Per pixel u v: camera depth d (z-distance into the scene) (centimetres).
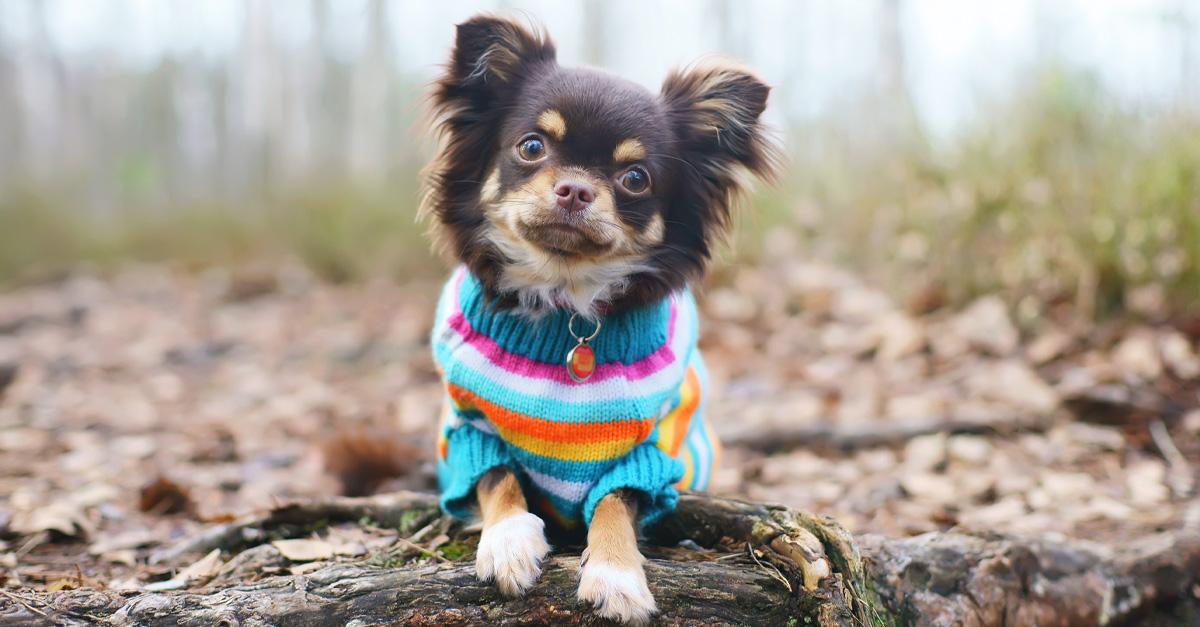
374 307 147
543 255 53
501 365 51
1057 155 102
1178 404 79
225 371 114
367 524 58
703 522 52
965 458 74
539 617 47
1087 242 95
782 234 134
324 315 142
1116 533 62
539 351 51
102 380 110
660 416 53
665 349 53
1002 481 70
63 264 209
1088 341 91
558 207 52
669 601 48
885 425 79
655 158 54
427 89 57
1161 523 63
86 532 62
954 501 68
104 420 91
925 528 62
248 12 292
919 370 92
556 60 57
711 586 48
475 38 56
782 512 51
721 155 58
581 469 51
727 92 57
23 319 143
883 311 108
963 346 94
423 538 54
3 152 352
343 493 72
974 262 104
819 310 112
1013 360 89
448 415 56
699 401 56
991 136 107
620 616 46
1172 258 93
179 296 167
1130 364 84
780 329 110
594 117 54
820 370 95
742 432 80
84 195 271
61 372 113
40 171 303
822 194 139
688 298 59
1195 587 58
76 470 75
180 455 80
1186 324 89
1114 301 94
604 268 53
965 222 104
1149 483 69
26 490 69
